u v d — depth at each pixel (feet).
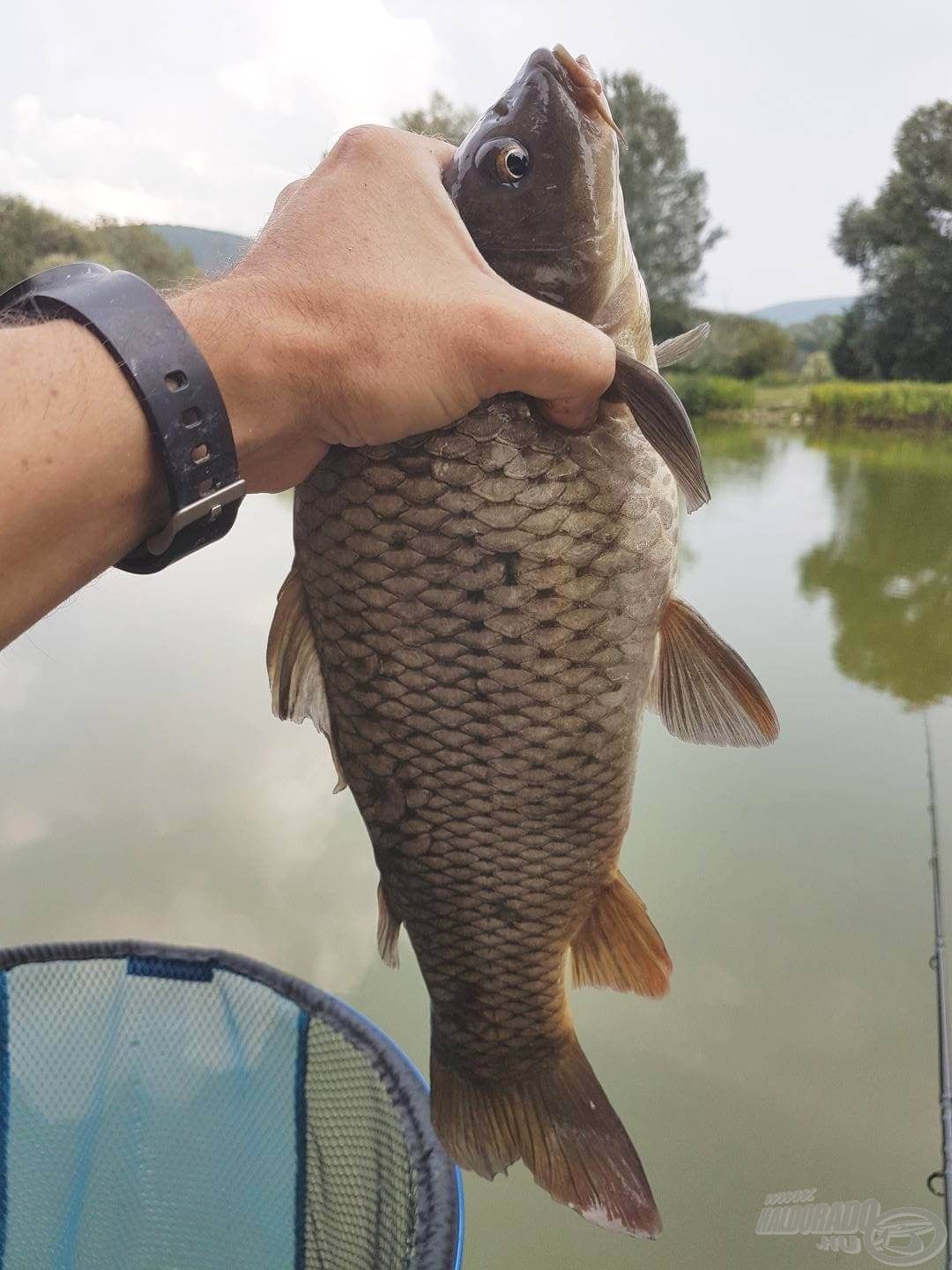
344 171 0.95
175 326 0.83
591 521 1.06
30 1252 1.61
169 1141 1.62
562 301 1.09
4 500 0.77
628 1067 2.42
